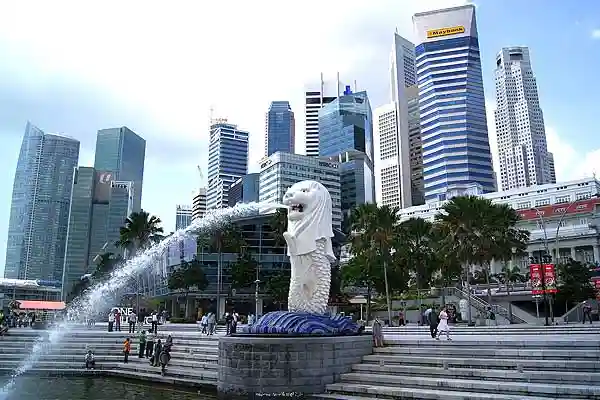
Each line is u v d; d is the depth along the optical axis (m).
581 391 14.41
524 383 15.68
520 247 55.00
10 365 27.38
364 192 168.62
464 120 168.88
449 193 150.88
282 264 79.56
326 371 18.64
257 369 18.23
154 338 29.88
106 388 21.97
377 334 21.12
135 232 68.00
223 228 70.06
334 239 85.00
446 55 177.12
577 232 97.25
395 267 58.75
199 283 71.94
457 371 17.30
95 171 134.75
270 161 136.50
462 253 48.09
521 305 63.19
